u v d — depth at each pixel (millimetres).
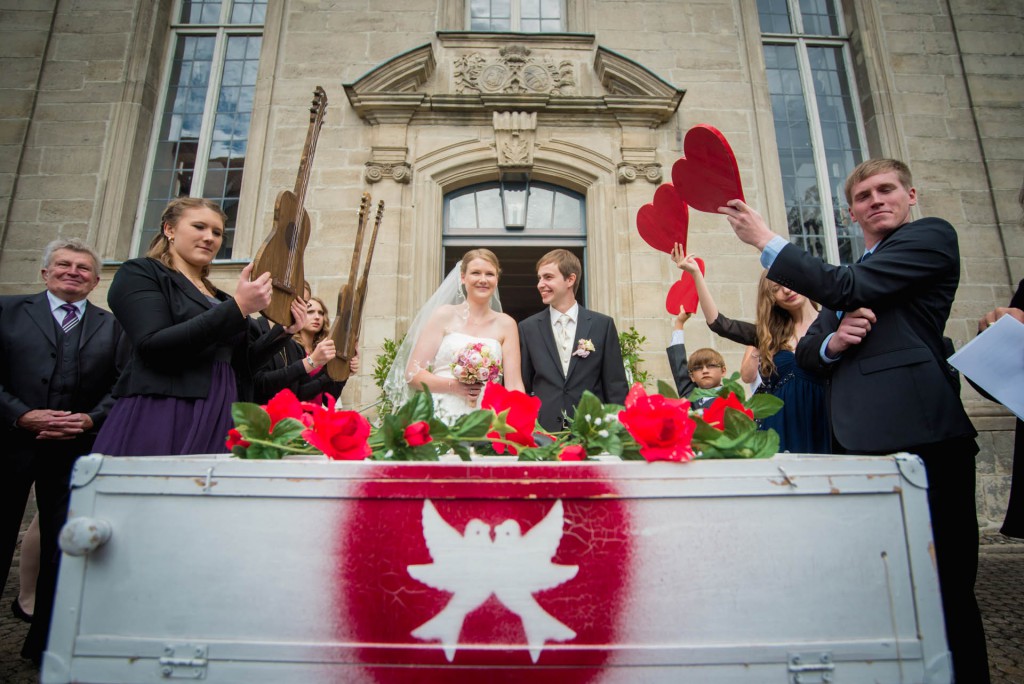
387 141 5805
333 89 6094
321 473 1108
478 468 1110
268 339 2494
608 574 1085
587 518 1102
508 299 9719
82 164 5867
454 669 1056
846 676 1063
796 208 6566
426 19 6363
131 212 5977
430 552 1087
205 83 6625
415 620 1068
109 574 1081
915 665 1072
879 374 1691
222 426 2033
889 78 6457
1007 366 1687
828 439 2289
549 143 5855
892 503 1123
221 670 1054
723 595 1081
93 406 2760
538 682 1056
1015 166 6207
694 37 6414
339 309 3436
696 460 1165
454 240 5938
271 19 6273
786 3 7148
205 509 1097
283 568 1080
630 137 5875
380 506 1101
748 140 6172
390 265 5520
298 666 1056
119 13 6332
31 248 5621
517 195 5965
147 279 2037
